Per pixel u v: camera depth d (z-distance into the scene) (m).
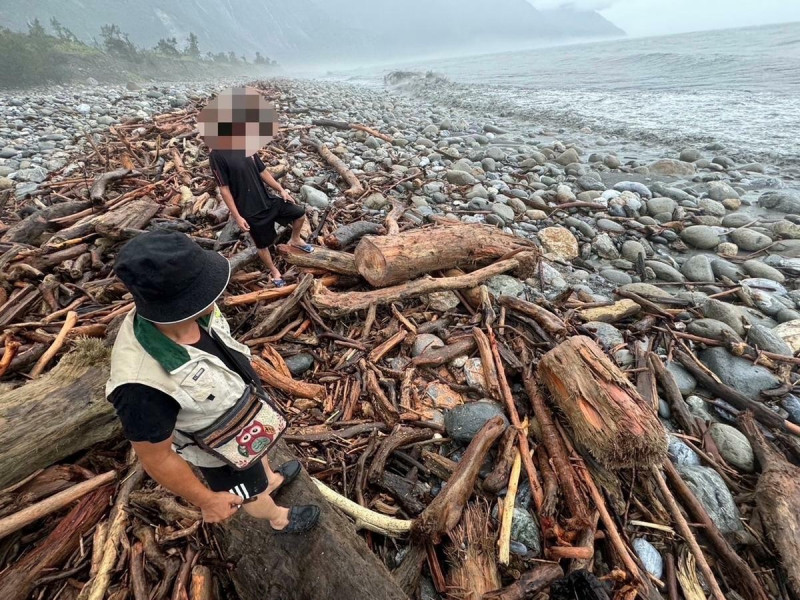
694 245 6.90
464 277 4.68
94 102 13.40
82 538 2.47
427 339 4.20
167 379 1.40
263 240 4.39
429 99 22.14
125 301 4.30
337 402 3.64
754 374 3.99
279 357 3.88
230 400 1.59
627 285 5.34
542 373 3.49
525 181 9.04
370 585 2.11
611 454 2.83
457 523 2.64
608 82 23.61
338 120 12.16
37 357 3.59
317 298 4.31
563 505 2.87
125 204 5.77
